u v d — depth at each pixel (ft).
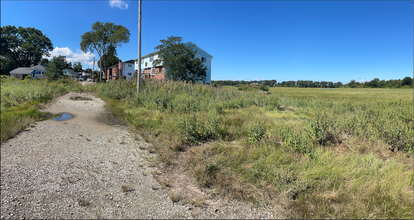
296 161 12.83
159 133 20.11
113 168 12.85
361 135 18.31
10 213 8.25
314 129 17.47
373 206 8.74
